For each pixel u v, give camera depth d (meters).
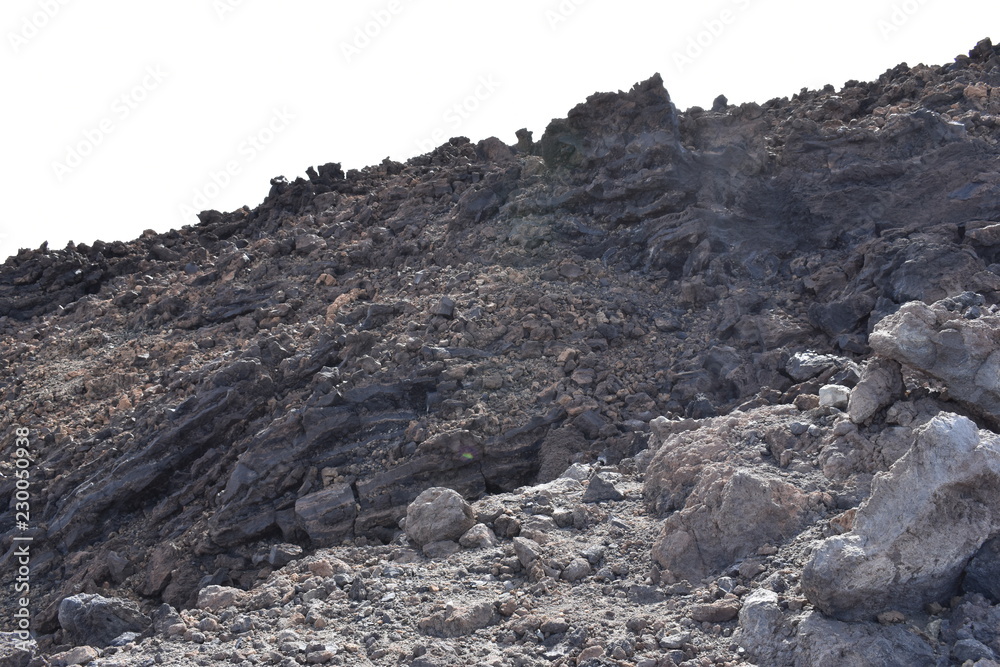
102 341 20.27
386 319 14.93
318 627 7.00
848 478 7.52
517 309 14.27
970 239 14.19
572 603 7.09
